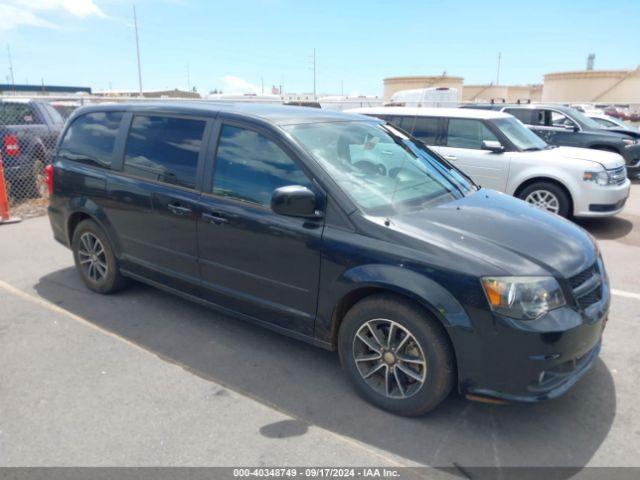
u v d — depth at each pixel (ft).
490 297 8.72
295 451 9.04
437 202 11.58
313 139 11.55
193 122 12.91
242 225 11.47
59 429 9.55
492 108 44.86
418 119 28.40
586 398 10.69
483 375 9.00
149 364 11.91
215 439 9.32
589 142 39.78
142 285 16.71
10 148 28.53
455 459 8.89
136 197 13.70
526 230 10.41
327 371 11.69
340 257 10.05
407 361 9.73
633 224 26.25
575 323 8.93
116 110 14.88
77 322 14.07
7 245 21.40
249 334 13.43
